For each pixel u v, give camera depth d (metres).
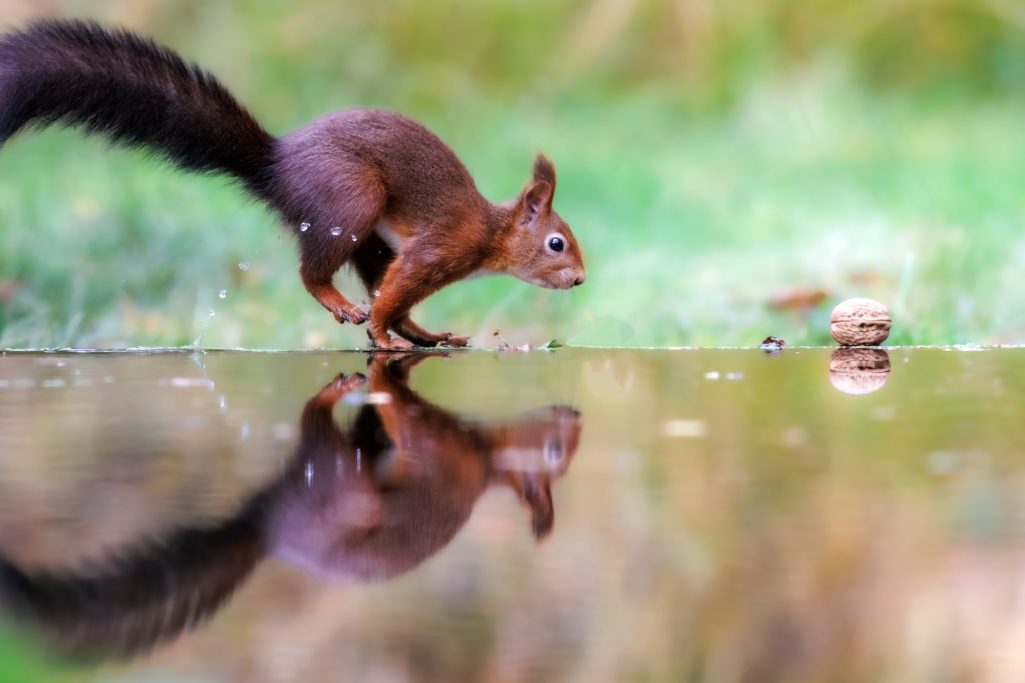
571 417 6.05
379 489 4.34
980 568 3.31
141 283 13.40
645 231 16.33
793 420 5.93
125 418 6.02
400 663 2.66
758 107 22.73
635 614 2.89
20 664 2.70
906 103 23.02
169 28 22.38
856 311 10.59
